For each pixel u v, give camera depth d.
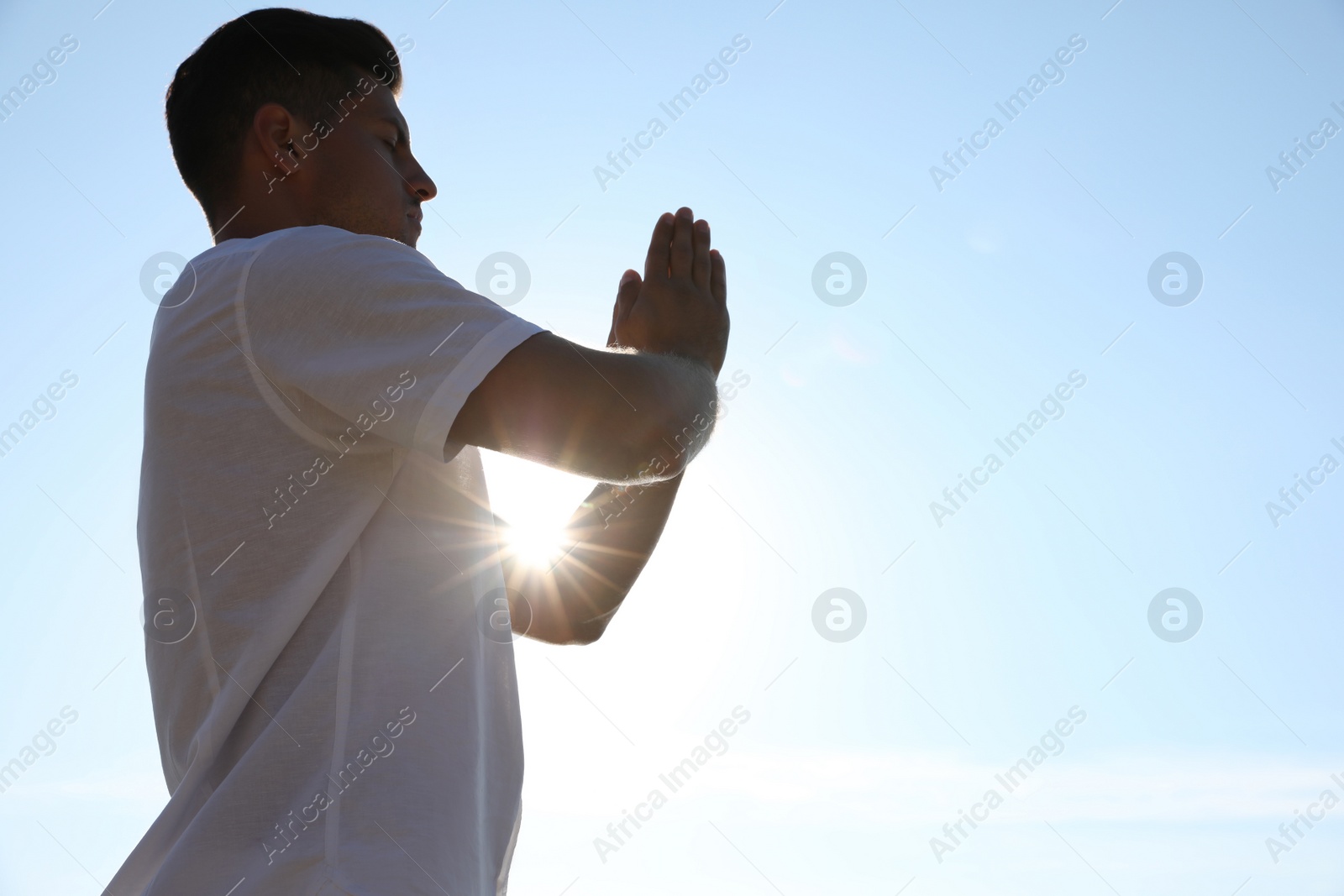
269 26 1.33
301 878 0.83
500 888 1.00
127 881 0.87
